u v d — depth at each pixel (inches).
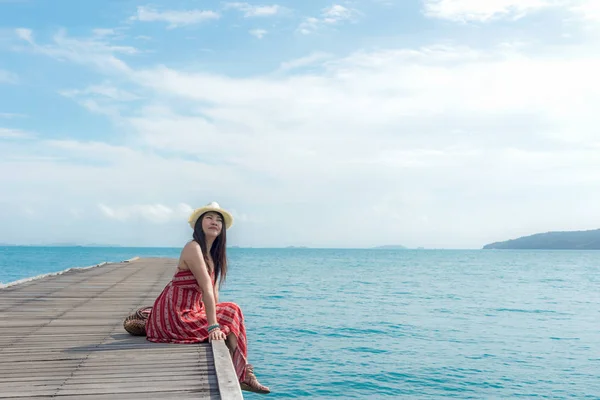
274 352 478.9
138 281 551.8
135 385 146.3
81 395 137.7
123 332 236.2
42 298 388.2
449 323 701.9
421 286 1439.5
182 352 184.7
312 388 362.3
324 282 1553.9
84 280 564.7
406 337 577.6
